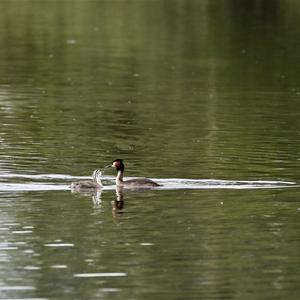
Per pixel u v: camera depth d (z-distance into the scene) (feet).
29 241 75.31
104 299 63.72
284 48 205.57
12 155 105.40
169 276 67.82
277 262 70.85
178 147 112.06
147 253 72.64
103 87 159.74
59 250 73.36
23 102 143.43
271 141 115.96
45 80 166.20
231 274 68.23
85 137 117.50
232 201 86.94
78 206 85.05
